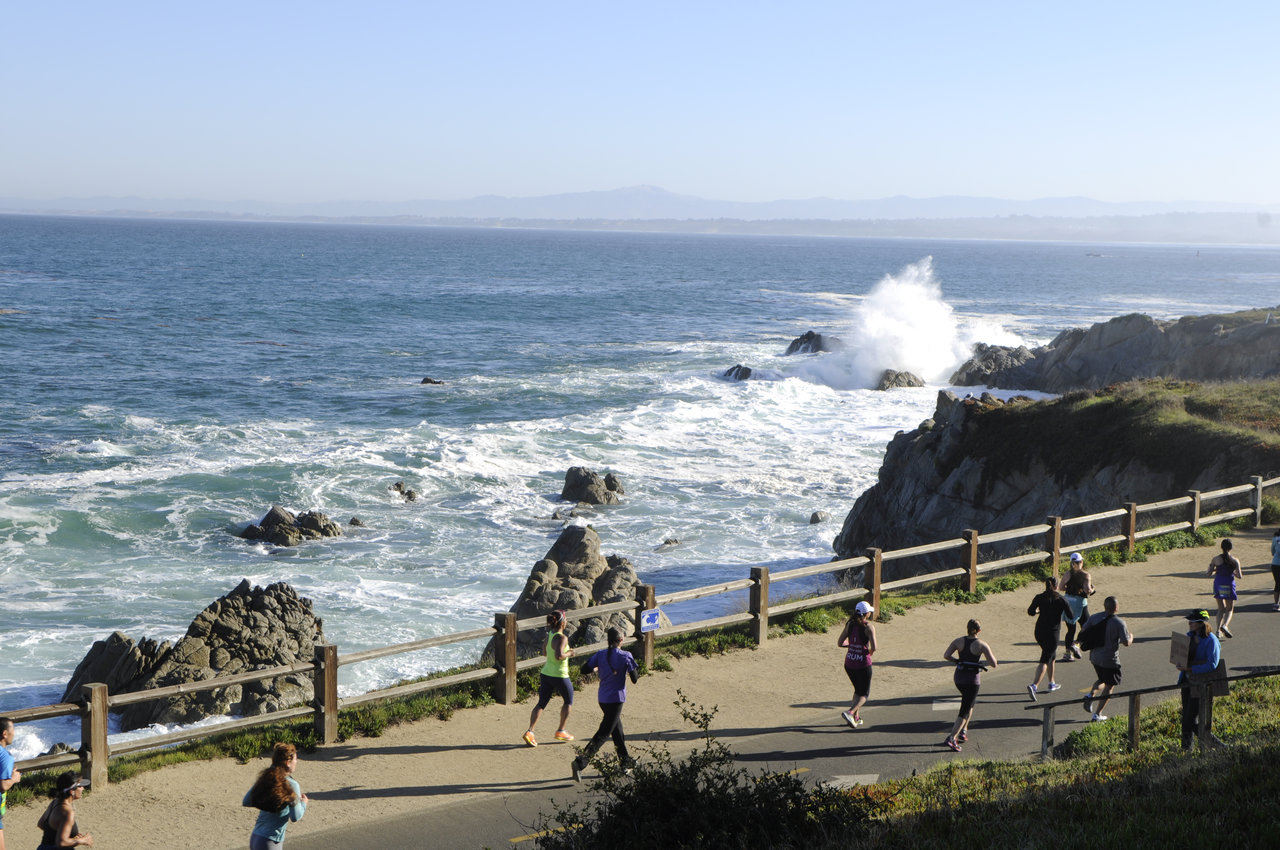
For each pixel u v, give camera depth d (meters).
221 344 76.88
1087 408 30.62
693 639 15.18
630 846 8.01
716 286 164.12
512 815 9.91
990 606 17.38
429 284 151.38
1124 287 173.00
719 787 8.59
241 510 34.19
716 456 43.34
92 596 26.23
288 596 22.52
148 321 89.62
